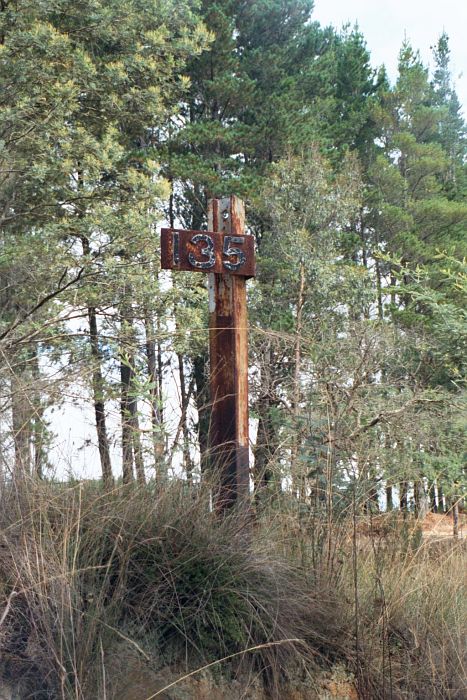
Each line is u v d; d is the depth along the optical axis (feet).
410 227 92.43
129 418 17.38
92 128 48.08
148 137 78.95
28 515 12.95
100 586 13.03
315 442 17.89
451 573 17.76
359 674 14.55
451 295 37.37
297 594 14.83
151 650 12.86
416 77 105.09
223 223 18.42
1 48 41.52
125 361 21.29
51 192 42.73
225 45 78.07
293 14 87.86
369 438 18.99
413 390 21.88
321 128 89.25
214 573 13.94
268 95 81.61
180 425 17.46
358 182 70.54
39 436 14.21
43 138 41.65
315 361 19.58
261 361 21.38
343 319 30.42
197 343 39.24
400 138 99.91
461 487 20.84
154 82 49.78
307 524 17.13
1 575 12.12
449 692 14.82
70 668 11.51
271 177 69.72
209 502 15.56
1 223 41.63
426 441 20.53
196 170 71.10
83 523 13.61
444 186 110.52
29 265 38.01
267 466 18.38
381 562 16.88
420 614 16.20
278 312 56.24
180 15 50.57
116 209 41.73
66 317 25.98
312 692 14.05
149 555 13.76
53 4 44.86
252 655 13.82
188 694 12.77
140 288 36.50
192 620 13.48
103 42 50.65
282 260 60.54
